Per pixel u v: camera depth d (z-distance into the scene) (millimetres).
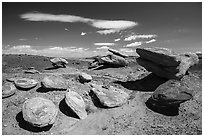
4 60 36469
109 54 31906
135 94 20234
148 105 18359
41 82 18906
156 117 16797
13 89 17938
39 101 16188
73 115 16234
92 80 22625
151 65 21688
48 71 28906
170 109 17828
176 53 20422
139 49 21578
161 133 14523
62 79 20375
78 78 22312
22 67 33125
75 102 16844
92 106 17656
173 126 15617
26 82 19328
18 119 15461
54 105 16266
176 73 20734
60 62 31234
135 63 33219
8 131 14258
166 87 18578
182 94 17344
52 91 18828
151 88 21406
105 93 18828
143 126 15516
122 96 18891
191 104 18875
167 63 20062
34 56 43031
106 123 15758
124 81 23234
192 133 14555
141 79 23375
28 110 15172
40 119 14578
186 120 16578
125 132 14688
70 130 14797
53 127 14898
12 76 21953
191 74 24703
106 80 23172
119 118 16422
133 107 17984
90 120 15977
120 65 31562
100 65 34000
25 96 17953
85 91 19516
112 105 17578
